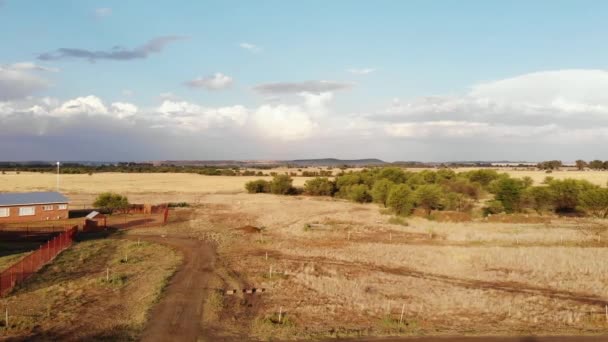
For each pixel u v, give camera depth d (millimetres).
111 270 32188
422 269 33844
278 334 20547
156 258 36719
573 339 20156
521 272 32844
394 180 99125
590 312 24000
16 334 20094
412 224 56375
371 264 35312
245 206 76062
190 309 23766
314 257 37781
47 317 22250
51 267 32500
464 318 23047
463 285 29656
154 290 26797
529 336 20500
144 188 108688
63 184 114312
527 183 79000
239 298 26141
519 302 25656
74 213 63969
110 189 103500
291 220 60344
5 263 33812
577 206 66312
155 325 21391
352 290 27703
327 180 103188
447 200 69375
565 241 45062
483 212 66000
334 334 20578
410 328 21453
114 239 45312
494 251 39531
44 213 57500
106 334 20188
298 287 28562
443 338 20219
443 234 49125
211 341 19609
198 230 51719
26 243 42812
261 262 35719
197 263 35094
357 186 86438
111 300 25250
